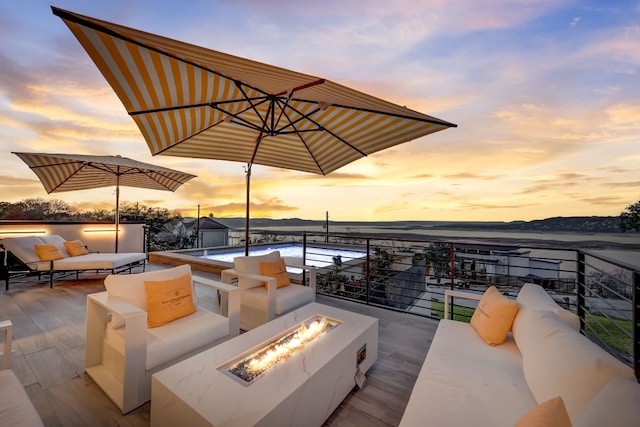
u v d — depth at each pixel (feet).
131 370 6.05
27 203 23.30
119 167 18.04
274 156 11.36
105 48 4.82
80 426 5.64
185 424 4.50
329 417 5.99
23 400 4.26
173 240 35.47
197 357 5.80
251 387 4.91
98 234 22.33
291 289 11.33
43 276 17.60
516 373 5.39
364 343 7.32
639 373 3.83
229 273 10.87
